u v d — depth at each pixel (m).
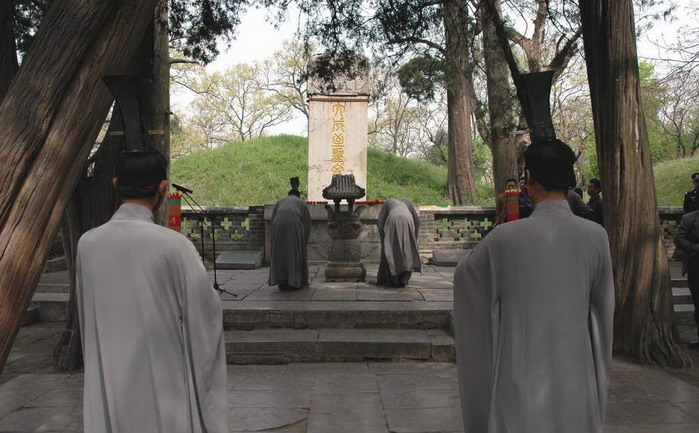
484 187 26.25
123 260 1.94
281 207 7.73
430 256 11.51
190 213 11.63
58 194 3.08
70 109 3.07
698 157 25.86
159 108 8.43
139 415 1.86
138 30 3.31
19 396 4.80
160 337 1.91
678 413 4.20
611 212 5.94
